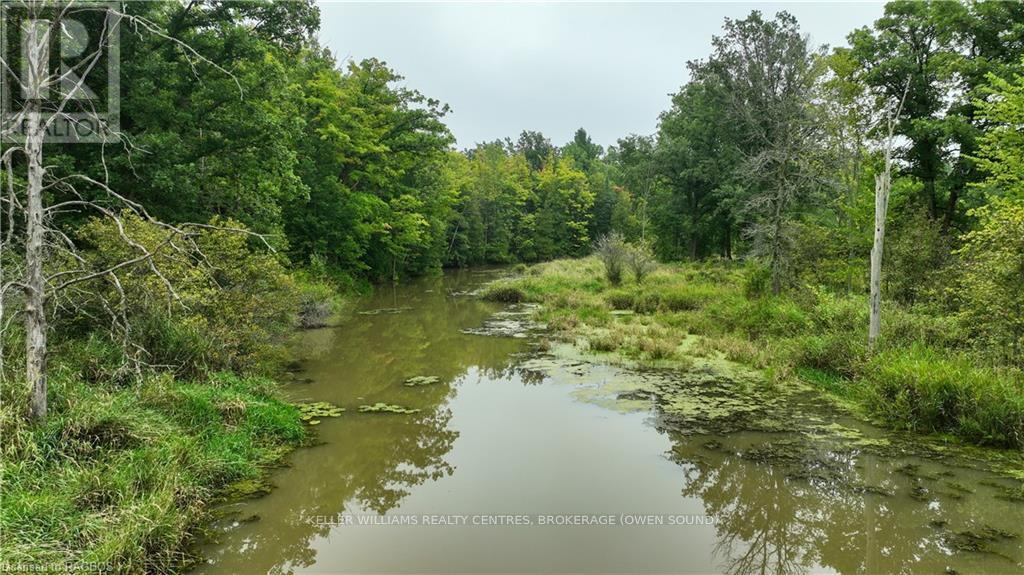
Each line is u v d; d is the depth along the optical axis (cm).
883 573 468
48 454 502
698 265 3241
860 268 1622
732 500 599
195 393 715
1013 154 1202
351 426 831
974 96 1627
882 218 972
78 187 1124
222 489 604
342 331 1709
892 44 1888
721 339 1388
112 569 406
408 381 1106
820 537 529
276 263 1042
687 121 3650
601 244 2714
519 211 5806
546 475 664
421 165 3388
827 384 1010
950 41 1778
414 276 3862
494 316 2030
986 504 576
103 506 468
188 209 1357
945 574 461
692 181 3628
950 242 1452
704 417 854
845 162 1772
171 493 507
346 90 2616
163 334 796
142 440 566
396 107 2875
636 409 897
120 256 771
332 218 2519
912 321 1062
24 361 625
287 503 582
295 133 1570
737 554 502
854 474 650
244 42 1327
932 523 543
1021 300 830
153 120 1219
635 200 6538
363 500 605
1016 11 1638
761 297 1664
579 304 2067
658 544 517
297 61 2283
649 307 1945
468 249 4909
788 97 1917
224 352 906
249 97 1391
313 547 510
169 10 1350
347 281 2602
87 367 695
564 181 6147
